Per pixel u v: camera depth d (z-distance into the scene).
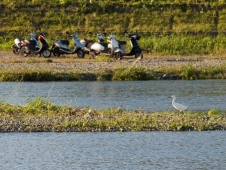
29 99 82.25
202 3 179.62
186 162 52.91
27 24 174.75
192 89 96.19
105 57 127.31
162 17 174.88
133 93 92.12
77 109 71.69
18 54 142.50
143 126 64.44
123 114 69.81
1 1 183.25
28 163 52.75
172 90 95.12
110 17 175.50
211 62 122.62
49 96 89.00
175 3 179.62
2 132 63.34
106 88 97.44
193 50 146.88
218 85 100.81
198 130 63.81
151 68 112.56
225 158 54.09
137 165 52.09
